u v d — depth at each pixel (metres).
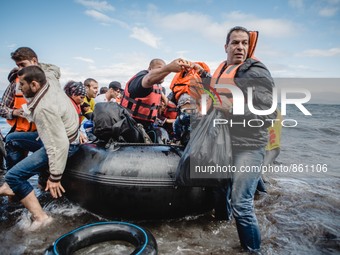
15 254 2.57
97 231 2.62
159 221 3.31
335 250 2.70
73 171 3.26
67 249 2.35
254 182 2.61
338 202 4.00
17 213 3.47
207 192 3.23
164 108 5.48
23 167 3.09
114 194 2.97
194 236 2.98
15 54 3.67
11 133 3.95
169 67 3.11
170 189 2.99
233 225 3.27
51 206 3.71
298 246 2.77
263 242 2.84
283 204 3.91
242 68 2.62
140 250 2.27
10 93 3.98
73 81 4.60
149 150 3.20
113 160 3.08
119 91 6.76
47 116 2.88
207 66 3.57
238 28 2.87
